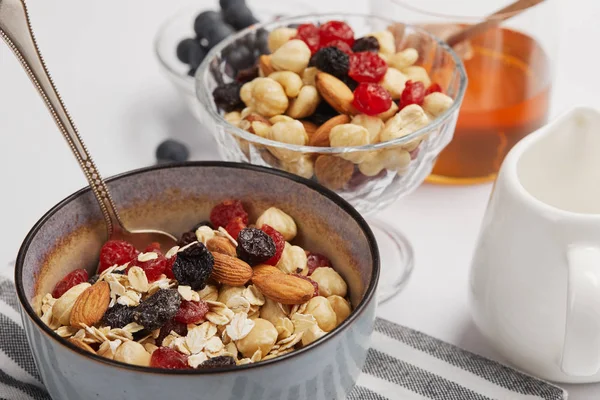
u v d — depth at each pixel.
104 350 0.54
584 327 0.55
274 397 0.52
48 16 0.94
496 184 0.60
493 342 0.61
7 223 0.71
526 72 0.71
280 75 0.65
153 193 0.60
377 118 0.63
